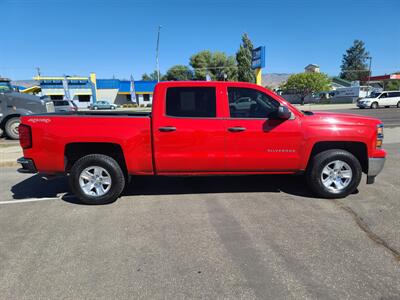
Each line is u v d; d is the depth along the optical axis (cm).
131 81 4919
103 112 553
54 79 5438
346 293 258
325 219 407
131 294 260
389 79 6294
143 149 455
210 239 356
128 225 397
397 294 256
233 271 291
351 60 10644
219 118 455
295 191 523
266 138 459
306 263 303
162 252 328
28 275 289
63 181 616
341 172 478
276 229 379
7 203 488
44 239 362
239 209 446
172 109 453
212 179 604
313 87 5388
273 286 268
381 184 555
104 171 465
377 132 470
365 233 366
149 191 535
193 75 7262
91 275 288
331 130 459
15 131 1153
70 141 446
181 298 254
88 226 396
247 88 463
